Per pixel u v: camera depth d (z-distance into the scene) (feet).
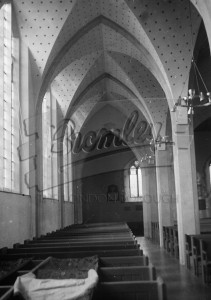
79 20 44.19
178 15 40.34
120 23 45.01
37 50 43.45
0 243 32.83
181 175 43.57
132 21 42.60
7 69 38.75
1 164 35.17
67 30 44.16
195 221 43.14
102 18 45.65
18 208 38.24
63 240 38.52
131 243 34.96
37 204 44.45
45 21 42.06
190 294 28.02
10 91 39.11
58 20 42.04
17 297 15.56
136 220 98.78
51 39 43.04
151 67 47.60
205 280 31.32
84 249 30.35
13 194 36.58
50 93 57.88
